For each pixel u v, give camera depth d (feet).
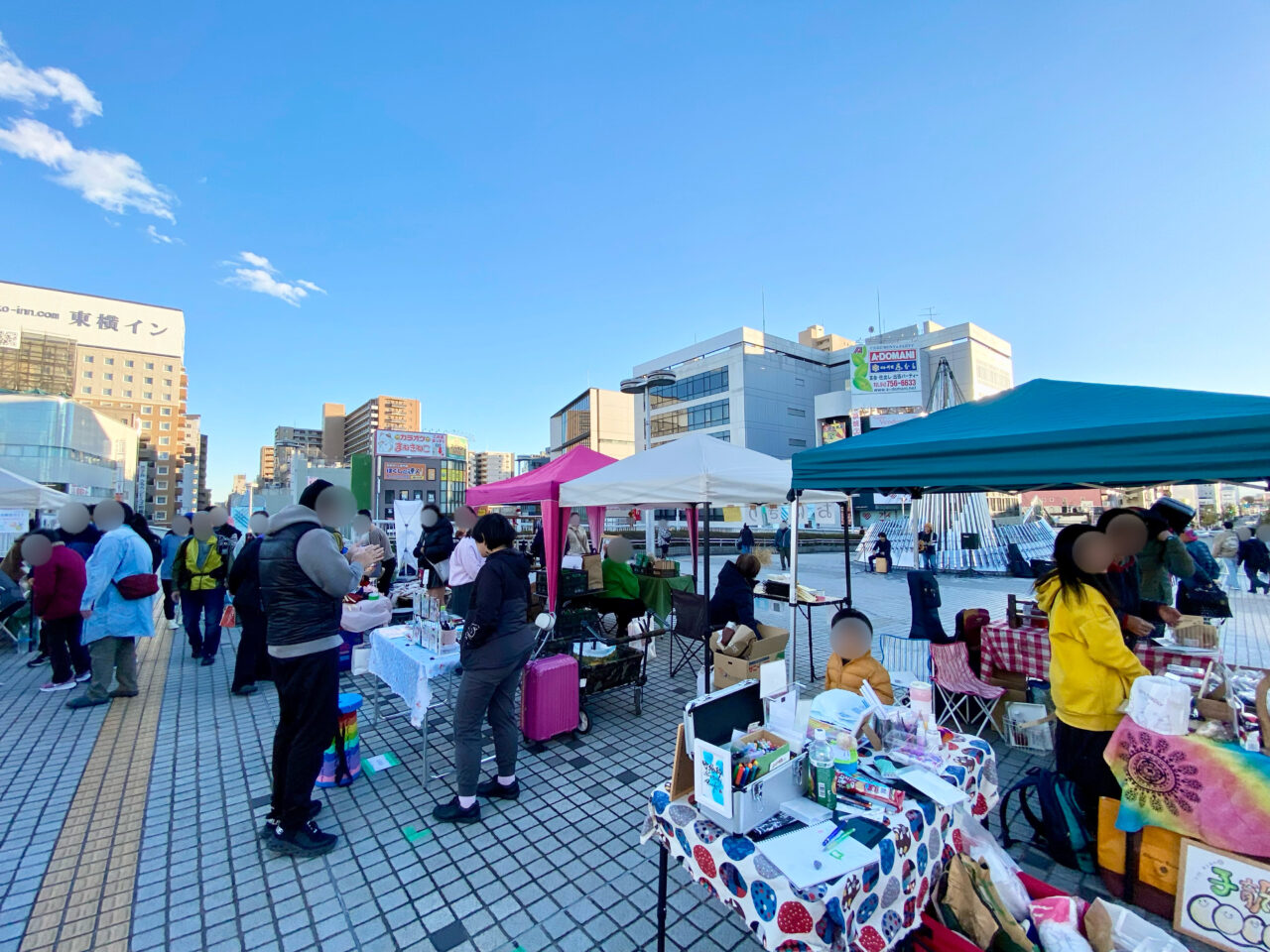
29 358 191.31
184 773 12.95
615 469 18.16
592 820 10.94
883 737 8.40
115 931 8.05
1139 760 8.23
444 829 10.59
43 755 13.85
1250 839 7.25
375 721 15.76
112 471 147.33
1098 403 10.19
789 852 5.50
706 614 15.61
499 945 7.77
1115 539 12.19
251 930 8.07
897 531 66.80
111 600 17.31
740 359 160.66
